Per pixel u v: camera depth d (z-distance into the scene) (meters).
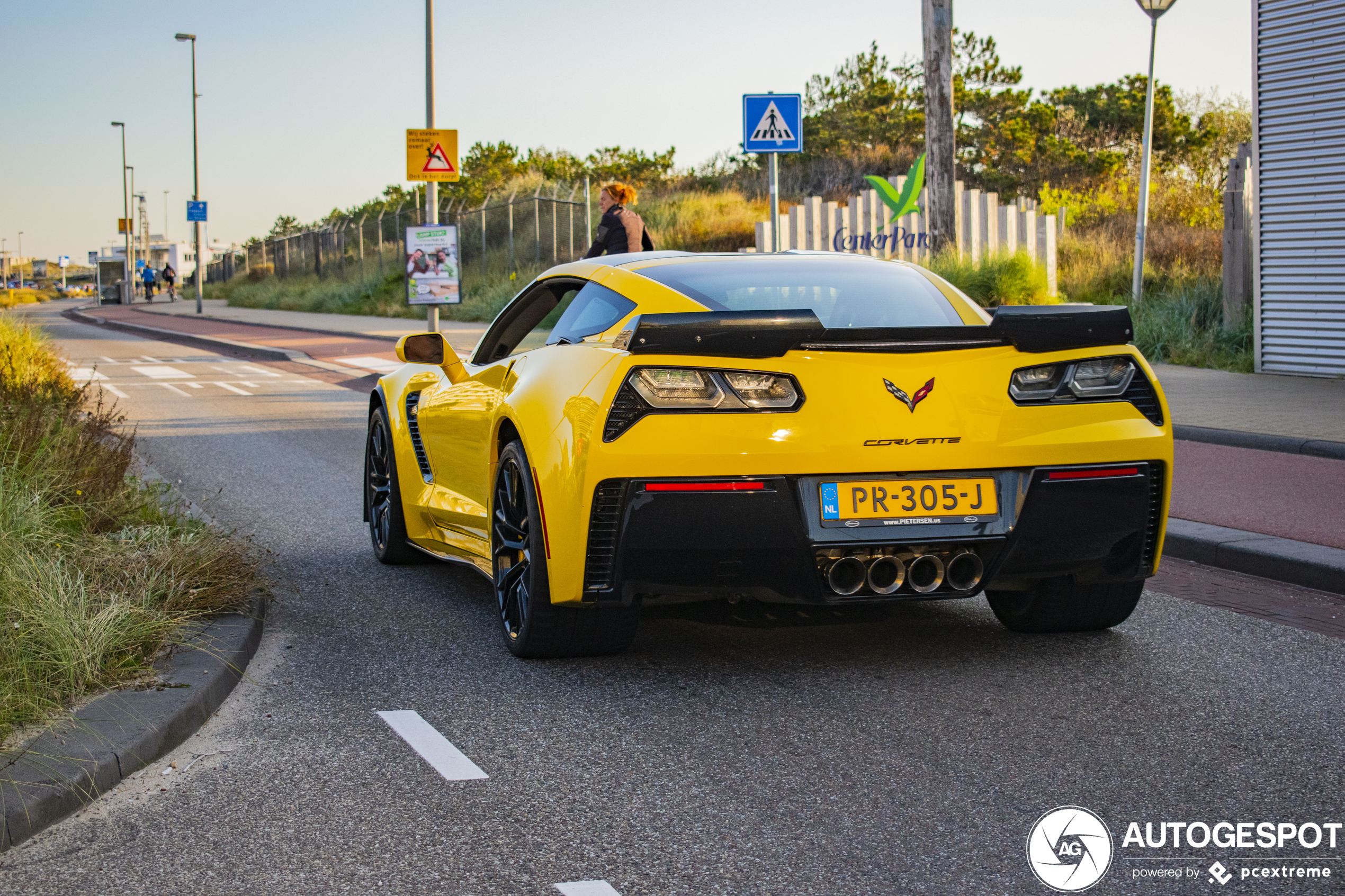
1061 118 38.16
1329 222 11.92
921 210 21.33
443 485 5.44
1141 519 4.05
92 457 6.56
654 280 4.42
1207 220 27.69
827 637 4.71
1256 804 3.14
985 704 3.91
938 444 3.80
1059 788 3.24
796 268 4.57
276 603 5.35
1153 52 16.16
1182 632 4.75
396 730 3.73
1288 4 12.07
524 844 2.93
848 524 3.78
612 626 4.25
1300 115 12.09
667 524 3.75
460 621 5.04
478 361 5.43
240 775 3.38
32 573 4.25
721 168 41.91
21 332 14.68
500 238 35.88
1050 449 3.89
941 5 17.89
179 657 4.17
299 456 9.77
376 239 44.25
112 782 3.30
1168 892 2.68
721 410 3.75
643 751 3.54
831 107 39.12
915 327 4.02
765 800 3.18
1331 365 12.02
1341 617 4.96
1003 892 2.68
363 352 21.08
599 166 47.03
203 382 16.64
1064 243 21.81
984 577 3.94
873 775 3.34
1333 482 7.17
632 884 2.72
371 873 2.78
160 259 107.25
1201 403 10.31
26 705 3.54
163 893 2.70
